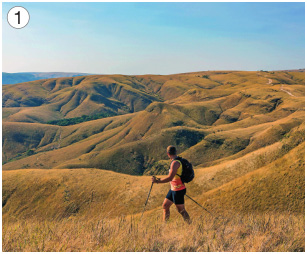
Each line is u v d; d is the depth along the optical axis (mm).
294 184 16500
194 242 4281
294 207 15078
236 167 40781
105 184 52531
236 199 18484
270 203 16422
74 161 179500
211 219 5805
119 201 46500
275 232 4688
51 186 55312
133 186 50125
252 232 4770
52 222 5332
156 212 21750
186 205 21328
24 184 56406
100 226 4895
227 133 171250
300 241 4289
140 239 4414
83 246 4145
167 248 4066
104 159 174000
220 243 4262
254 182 18719
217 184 38594
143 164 172125
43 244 4012
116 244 4141
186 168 6043
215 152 158625
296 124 154625
